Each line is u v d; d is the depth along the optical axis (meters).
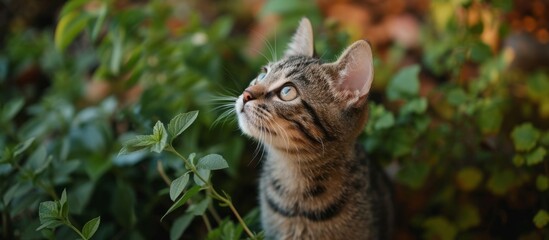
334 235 0.80
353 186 0.80
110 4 0.97
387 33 1.12
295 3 1.05
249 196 0.95
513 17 1.03
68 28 0.92
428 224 0.87
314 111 0.78
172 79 0.96
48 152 0.90
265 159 0.85
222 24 1.03
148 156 0.88
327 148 0.79
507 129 0.94
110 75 0.97
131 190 0.86
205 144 0.95
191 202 0.80
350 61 0.78
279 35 1.06
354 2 1.17
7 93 1.06
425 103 0.86
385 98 1.01
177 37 1.05
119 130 0.96
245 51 1.08
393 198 0.91
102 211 0.88
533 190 0.86
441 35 1.06
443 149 0.90
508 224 0.88
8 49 1.11
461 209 0.87
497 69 0.94
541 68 1.02
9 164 0.80
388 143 0.87
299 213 0.80
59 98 1.02
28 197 0.81
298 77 0.79
